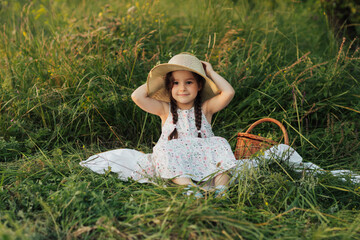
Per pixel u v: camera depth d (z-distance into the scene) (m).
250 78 4.32
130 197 2.64
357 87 4.39
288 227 2.36
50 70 4.29
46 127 3.89
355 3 5.32
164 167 2.85
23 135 3.85
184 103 3.35
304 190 2.79
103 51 4.83
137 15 5.52
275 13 6.20
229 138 4.00
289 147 3.08
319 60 4.76
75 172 3.09
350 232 2.26
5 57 4.74
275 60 4.91
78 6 6.51
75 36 4.87
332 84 4.32
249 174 2.82
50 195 2.56
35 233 2.10
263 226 2.35
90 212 2.37
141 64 4.48
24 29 5.62
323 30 5.95
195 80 3.26
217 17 5.72
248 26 5.69
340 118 4.18
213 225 2.30
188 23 5.97
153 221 2.26
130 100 4.02
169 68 3.17
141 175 3.06
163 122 3.49
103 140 4.02
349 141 3.71
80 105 3.84
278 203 2.71
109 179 2.95
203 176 2.95
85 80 4.27
